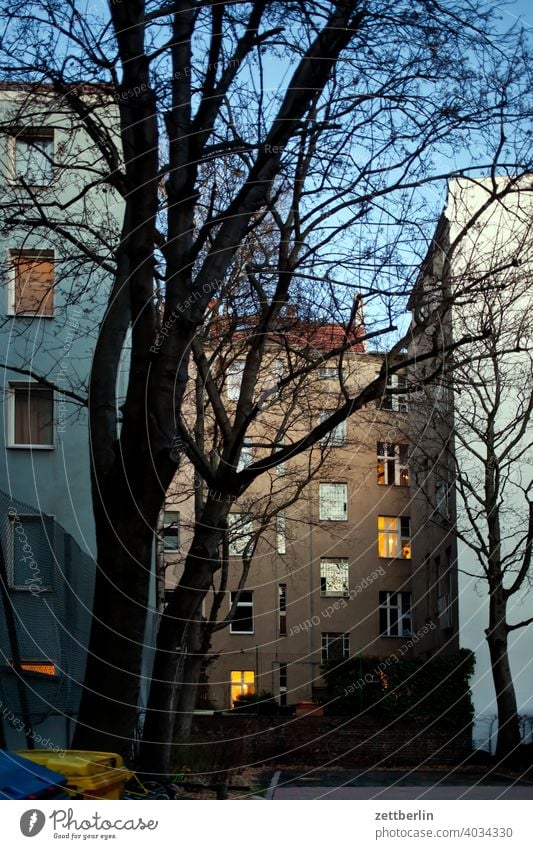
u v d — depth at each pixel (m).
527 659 28.94
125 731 10.09
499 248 17.25
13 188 13.88
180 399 10.48
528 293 19.39
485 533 29.06
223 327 18.14
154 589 21.77
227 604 40.19
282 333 16.31
